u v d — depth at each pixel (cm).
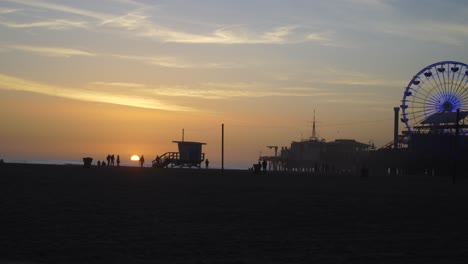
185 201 2991
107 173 6069
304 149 17375
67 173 5731
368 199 3366
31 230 1866
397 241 1783
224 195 3475
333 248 1645
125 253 1520
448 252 1602
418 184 5719
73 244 1630
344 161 15562
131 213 2377
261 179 6019
